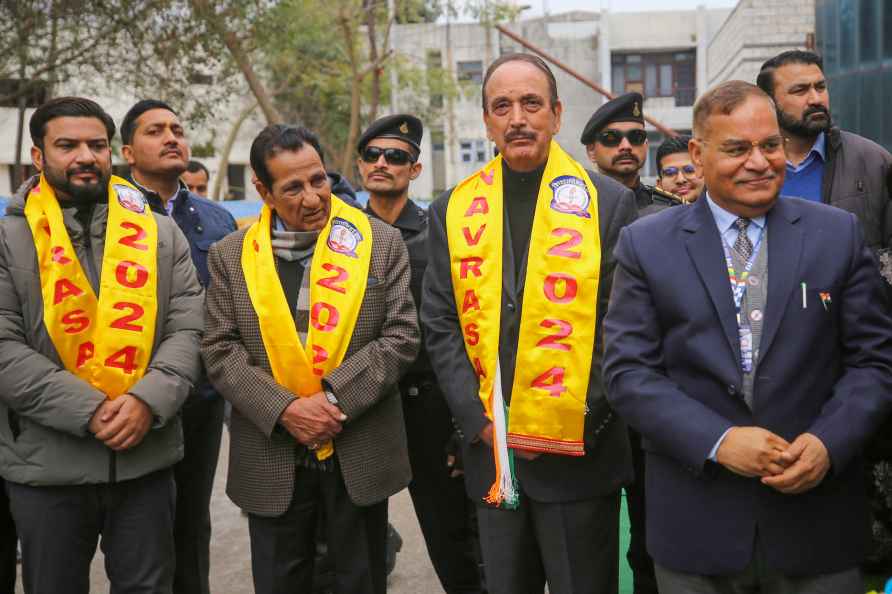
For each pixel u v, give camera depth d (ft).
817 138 11.57
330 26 50.72
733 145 7.33
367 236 10.59
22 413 9.48
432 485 11.87
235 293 10.20
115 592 10.10
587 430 9.07
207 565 12.42
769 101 7.45
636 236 8.05
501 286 9.49
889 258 10.08
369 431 10.21
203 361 10.53
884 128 27.71
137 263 10.14
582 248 9.21
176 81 42.09
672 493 7.73
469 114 83.51
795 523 7.33
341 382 9.75
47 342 9.71
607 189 9.62
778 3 58.54
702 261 7.63
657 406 7.47
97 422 9.46
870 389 7.23
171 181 13.20
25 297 9.69
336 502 10.17
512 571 9.45
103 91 51.62
